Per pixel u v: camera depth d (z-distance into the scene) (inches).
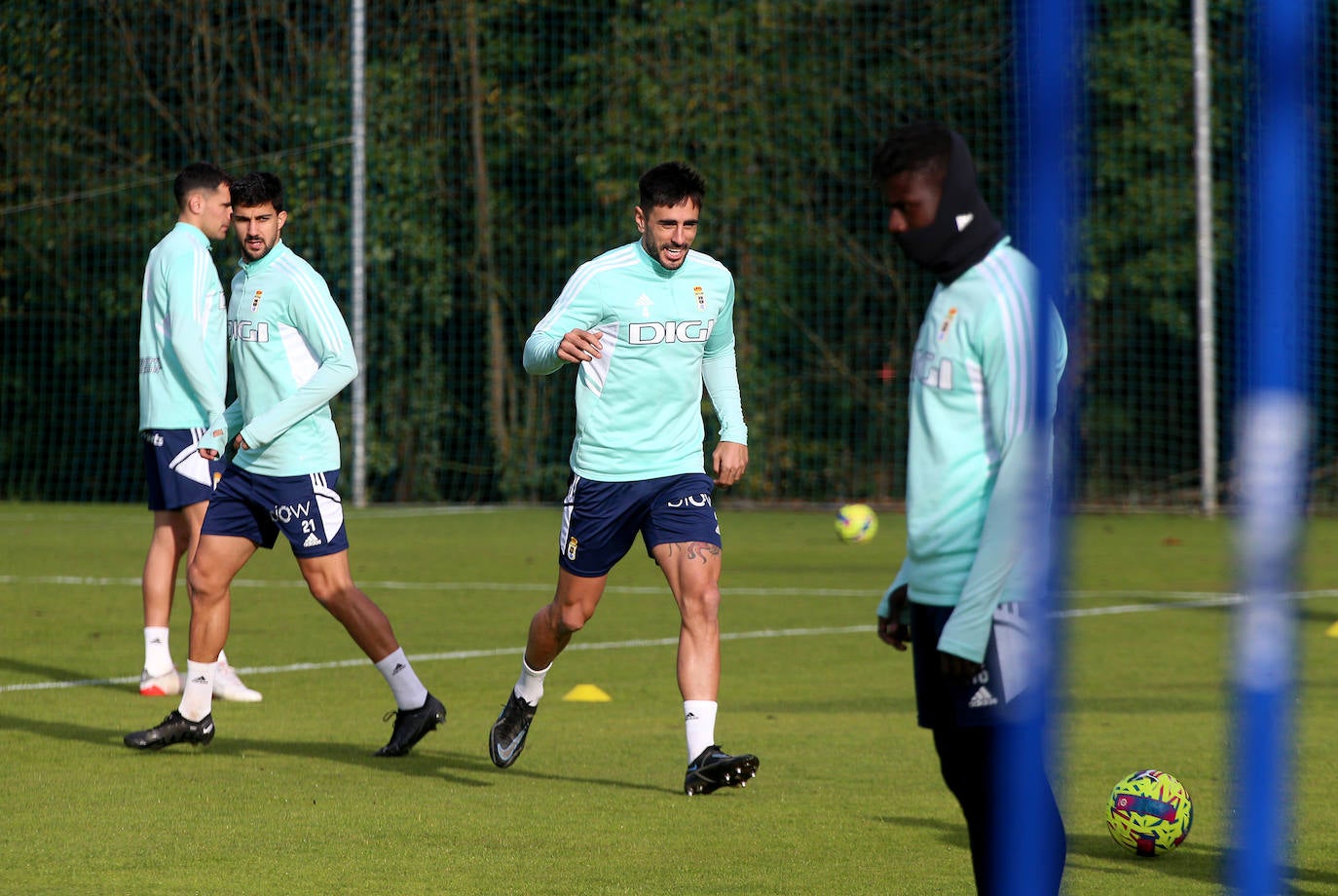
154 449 860.0
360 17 2292.1
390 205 2662.4
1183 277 2578.7
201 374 815.1
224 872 486.6
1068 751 638.5
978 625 358.3
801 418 2731.3
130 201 2746.1
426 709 691.4
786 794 610.5
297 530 685.3
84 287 2790.4
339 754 703.7
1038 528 251.9
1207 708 810.8
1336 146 2484.0
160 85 2765.7
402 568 1599.4
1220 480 2544.3
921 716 392.5
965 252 370.3
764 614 1242.0
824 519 2322.8
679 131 2699.3
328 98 2699.3
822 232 2723.9
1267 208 178.5
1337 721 762.2
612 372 617.0
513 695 655.1
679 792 617.6
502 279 2792.8
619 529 622.2
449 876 481.1
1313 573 1535.4
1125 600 1322.6
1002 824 297.6
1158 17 2640.3
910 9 2736.2
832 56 2709.2
